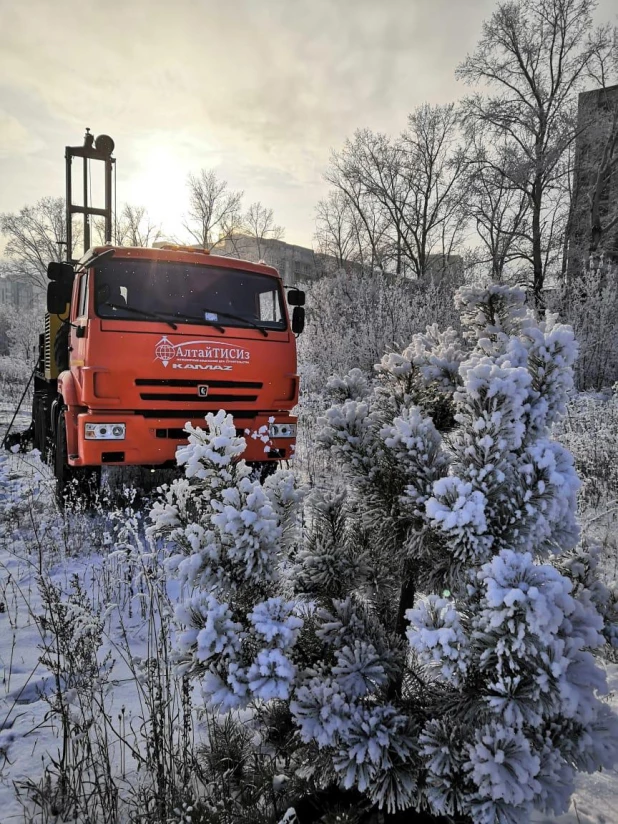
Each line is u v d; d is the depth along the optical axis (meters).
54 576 3.96
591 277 13.99
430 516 1.38
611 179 20.97
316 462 6.60
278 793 1.68
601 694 1.31
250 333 5.19
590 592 1.49
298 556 1.70
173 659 1.51
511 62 20.55
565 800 1.24
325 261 32.88
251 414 5.23
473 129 21.42
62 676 2.27
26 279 40.56
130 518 4.27
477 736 1.26
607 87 19.80
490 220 22.08
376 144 28.00
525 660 1.18
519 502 1.37
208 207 35.28
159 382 4.78
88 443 4.61
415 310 13.87
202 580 1.53
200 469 1.65
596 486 5.40
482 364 1.43
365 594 1.77
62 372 5.75
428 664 1.59
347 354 12.92
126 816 1.78
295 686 1.50
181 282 5.16
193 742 2.00
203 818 1.52
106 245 5.21
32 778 1.96
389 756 1.40
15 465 7.88
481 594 1.37
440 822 1.50
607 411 6.99
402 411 1.70
